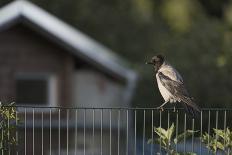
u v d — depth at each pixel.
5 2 36.62
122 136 25.17
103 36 39.34
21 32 25.25
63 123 24.42
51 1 38.97
